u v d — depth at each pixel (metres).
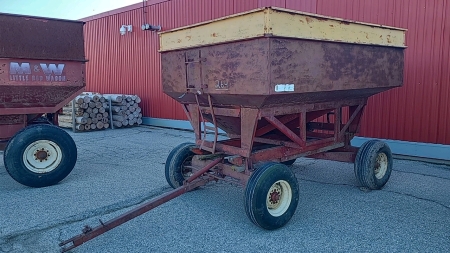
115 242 3.79
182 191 4.25
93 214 4.58
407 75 7.12
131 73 13.27
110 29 13.91
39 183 5.57
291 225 4.19
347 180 5.91
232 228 4.12
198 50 4.44
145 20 12.39
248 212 3.92
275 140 4.96
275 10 3.64
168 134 10.92
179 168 5.26
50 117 7.11
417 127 7.09
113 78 14.13
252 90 3.84
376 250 3.56
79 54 6.20
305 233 3.97
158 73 12.19
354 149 5.64
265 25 3.61
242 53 3.90
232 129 5.31
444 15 6.61
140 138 10.25
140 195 5.26
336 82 4.49
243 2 9.53
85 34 15.30
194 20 10.84
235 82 4.02
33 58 5.71
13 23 5.48
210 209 4.68
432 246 3.62
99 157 7.80
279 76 3.79
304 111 4.68
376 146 5.26
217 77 4.23
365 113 7.73
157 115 12.52
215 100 4.51
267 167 4.01
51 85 5.94
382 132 7.54
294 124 5.32
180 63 4.74
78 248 3.66
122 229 4.10
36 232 4.05
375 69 5.11
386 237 3.83
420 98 7.00
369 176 5.19
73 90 6.23
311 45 4.11
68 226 4.21
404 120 7.23
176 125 11.87
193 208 4.71
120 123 12.15
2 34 5.39
